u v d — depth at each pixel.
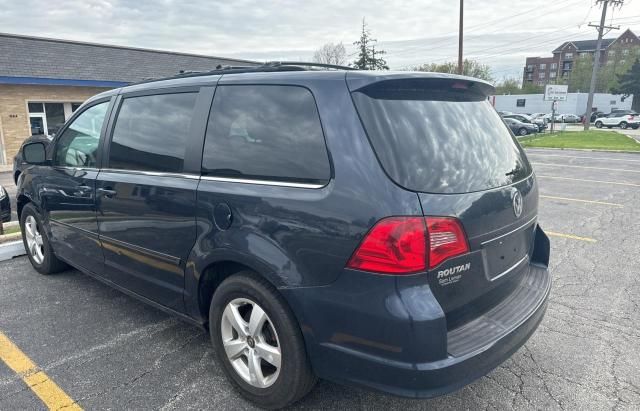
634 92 66.50
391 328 2.01
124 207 3.22
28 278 4.62
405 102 2.29
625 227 6.73
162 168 3.00
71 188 3.77
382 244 2.00
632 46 82.12
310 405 2.66
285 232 2.29
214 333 2.77
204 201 2.64
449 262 2.10
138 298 3.38
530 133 32.34
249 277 2.49
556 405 2.68
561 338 3.44
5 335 3.47
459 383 2.08
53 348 3.29
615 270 4.89
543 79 121.31
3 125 17.72
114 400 2.71
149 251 3.08
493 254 2.41
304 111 2.36
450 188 2.16
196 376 2.95
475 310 2.36
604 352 3.25
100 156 3.54
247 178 2.52
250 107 2.60
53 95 19.05
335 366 2.23
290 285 2.26
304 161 2.30
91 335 3.48
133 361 3.12
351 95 2.22
